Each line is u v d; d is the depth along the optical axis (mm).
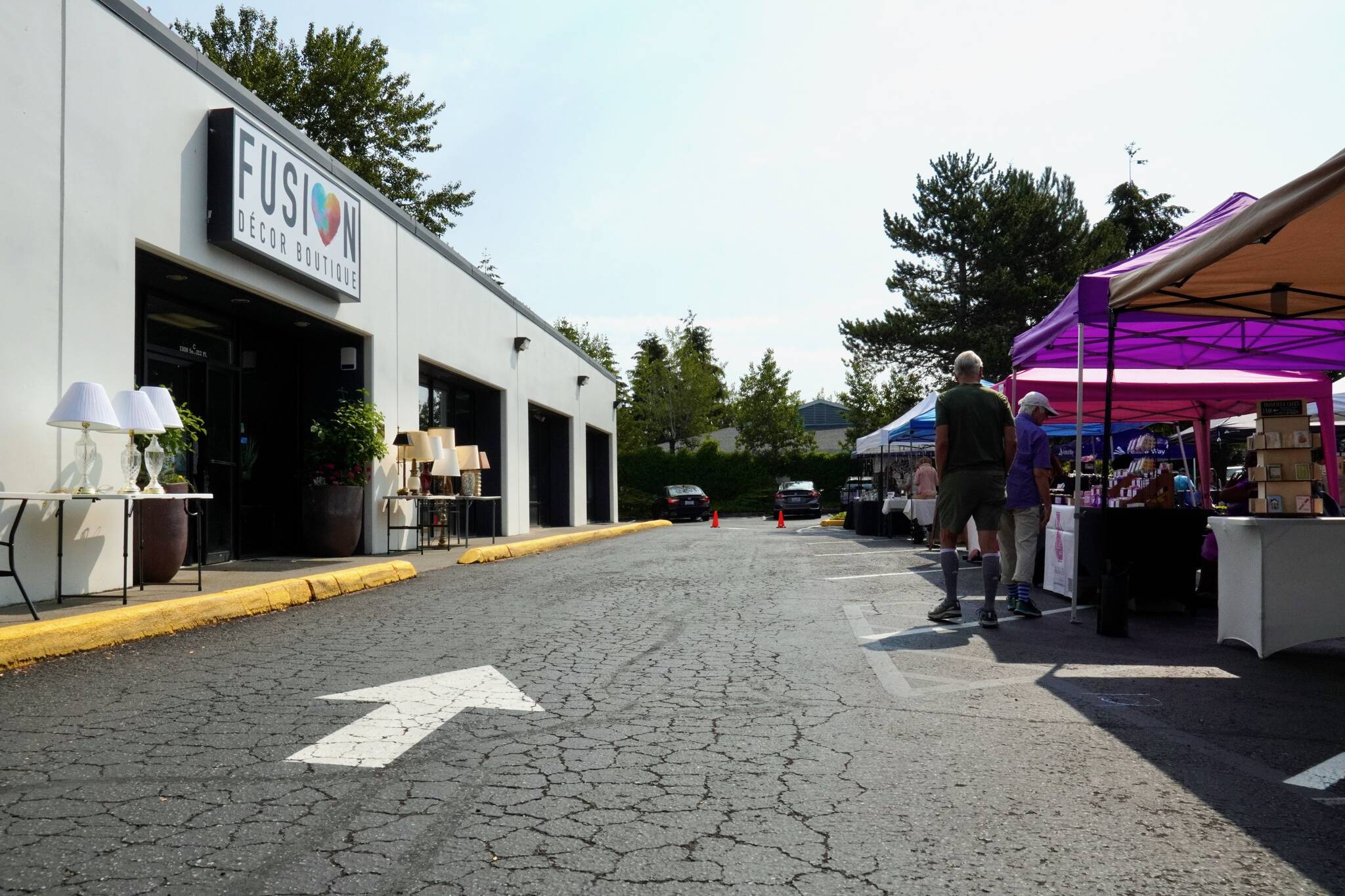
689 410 54438
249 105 9508
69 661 5117
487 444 18453
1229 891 2338
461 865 2451
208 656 5281
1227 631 5777
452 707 4109
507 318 18562
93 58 7328
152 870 2391
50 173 6879
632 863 2477
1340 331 8453
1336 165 4020
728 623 6578
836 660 5242
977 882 2379
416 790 3027
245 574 8961
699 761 3369
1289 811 2908
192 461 10078
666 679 4707
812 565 11367
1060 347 9359
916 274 38438
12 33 6527
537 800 2957
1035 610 6977
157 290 9602
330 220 10938
